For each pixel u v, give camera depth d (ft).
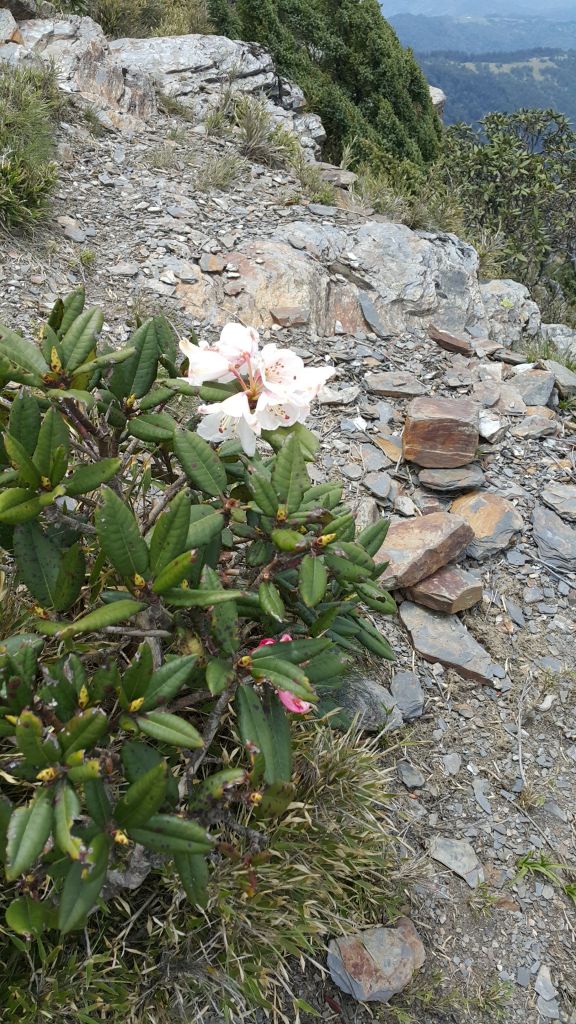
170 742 1.60
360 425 4.35
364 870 2.38
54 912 1.61
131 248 5.30
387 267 5.95
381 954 2.30
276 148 7.34
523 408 4.81
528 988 2.43
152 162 6.43
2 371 1.77
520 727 3.11
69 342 1.87
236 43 8.85
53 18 7.49
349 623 2.53
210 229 5.78
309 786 2.35
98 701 1.63
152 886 2.13
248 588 2.17
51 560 1.90
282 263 5.47
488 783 2.92
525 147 12.36
